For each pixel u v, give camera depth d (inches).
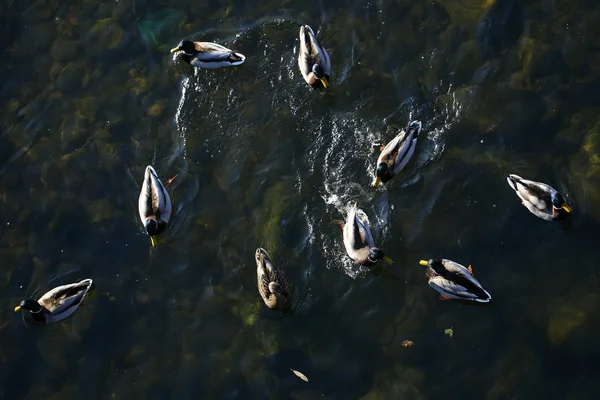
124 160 728.3
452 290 606.9
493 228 642.8
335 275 643.5
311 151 707.4
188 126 735.7
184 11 802.8
